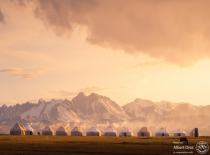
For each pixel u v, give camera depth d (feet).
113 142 597.93
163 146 469.57
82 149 414.00
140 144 523.29
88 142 589.73
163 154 368.07
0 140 652.48
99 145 495.41
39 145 488.44
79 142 589.32
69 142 587.27
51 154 356.79
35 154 357.61
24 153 366.43
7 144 509.35
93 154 359.46
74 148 431.84
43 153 366.63
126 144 520.01
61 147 448.65
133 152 381.40
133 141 636.07
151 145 499.92
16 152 376.48
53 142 581.12
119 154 362.33
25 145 487.20
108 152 382.01
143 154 366.63
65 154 356.79
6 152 376.48
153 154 368.07
